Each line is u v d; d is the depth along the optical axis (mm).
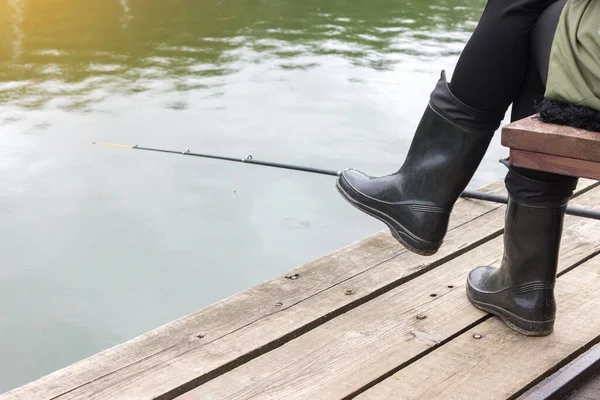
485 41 1406
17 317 2992
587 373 1565
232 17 8352
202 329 1729
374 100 5547
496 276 1752
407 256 2074
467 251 2123
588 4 1140
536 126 1148
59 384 1531
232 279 3242
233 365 1613
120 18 8266
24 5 8820
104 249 3525
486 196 2383
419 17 8422
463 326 1745
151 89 5820
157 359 1616
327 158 4539
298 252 3469
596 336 1703
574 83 1125
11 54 6785
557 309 1822
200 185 4215
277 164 2840
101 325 2939
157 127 5027
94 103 5496
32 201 4008
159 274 3277
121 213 3875
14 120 5137
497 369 1588
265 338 1689
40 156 4555
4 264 3381
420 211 1560
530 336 1698
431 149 1532
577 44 1132
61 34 7527
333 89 5812
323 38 7445
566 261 2049
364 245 2143
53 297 3127
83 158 4566
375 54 6840
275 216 3838
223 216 3822
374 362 1612
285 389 1525
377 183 1626
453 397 1498
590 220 2312
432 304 1844
